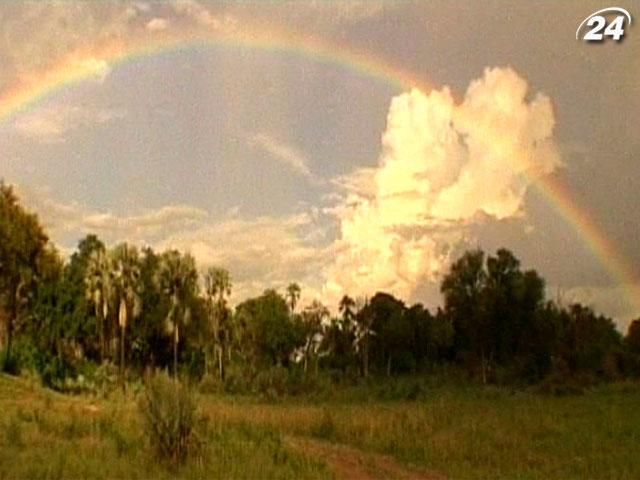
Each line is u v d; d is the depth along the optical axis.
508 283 60.78
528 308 60.34
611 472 18.09
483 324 60.94
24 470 13.29
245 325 64.25
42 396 29.80
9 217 49.12
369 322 65.06
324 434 23.03
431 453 20.23
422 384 50.56
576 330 58.19
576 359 56.66
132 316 51.75
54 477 13.27
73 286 50.31
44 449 15.20
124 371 46.59
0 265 48.91
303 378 49.47
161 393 16.47
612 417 27.16
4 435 16.22
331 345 66.25
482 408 32.16
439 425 24.66
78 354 50.75
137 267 53.34
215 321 60.19
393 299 65.12
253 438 18.98
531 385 53.16
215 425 19.28
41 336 48.75
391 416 26.31
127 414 20.97
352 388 48.19
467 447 21.02
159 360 56.06
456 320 63.19
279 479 15.14
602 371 56.28
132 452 15.97
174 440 15.93
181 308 56.12
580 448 21.55
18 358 40.44
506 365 59.34
